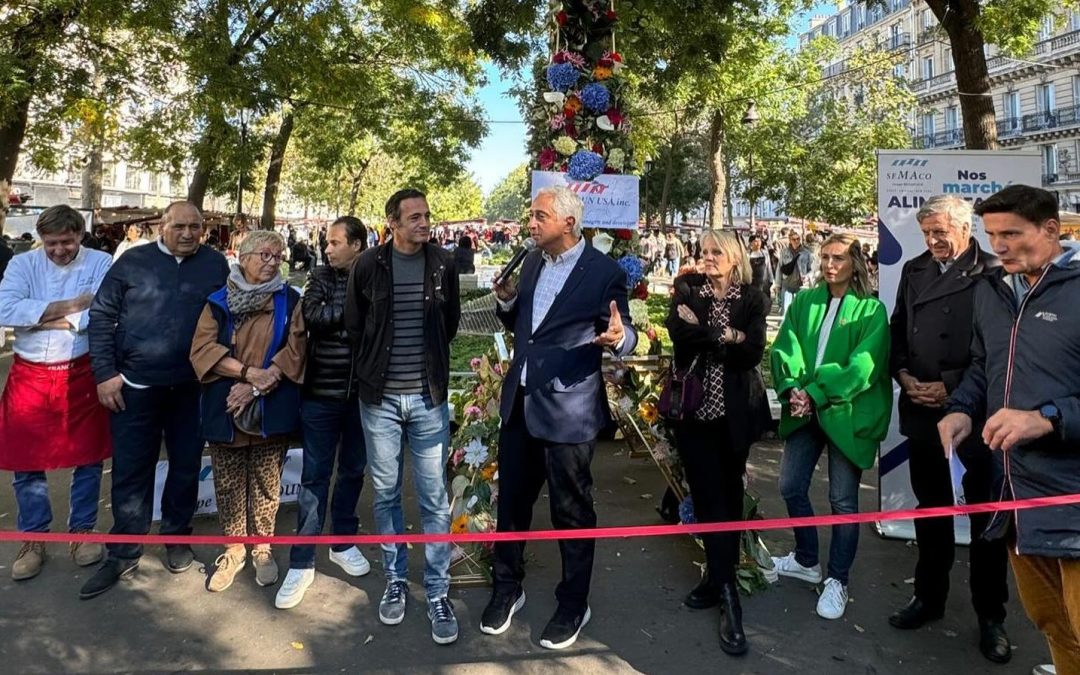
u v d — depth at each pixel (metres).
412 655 2.86
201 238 3.62
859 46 26.08
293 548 3.30
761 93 17.86
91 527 3.70
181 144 14.22
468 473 3.82
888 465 4.18
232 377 3.30
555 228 2.90
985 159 4.22
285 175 38.62
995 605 2.90
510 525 3.10
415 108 15.63
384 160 39.91
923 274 3.14
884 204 4.31
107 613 3.15
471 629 3.07
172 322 3.39
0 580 3.43
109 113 12.58
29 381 3.45
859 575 3.66
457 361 8.48
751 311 3.08
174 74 11.85
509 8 7.51
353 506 3.68
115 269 3.37
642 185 35.19
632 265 4.31
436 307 3.03
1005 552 2.89
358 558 3.59
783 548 3.94
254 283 3.38
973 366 2.51
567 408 2.87
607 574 3.62
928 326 3.04
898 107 23.95
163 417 3.55
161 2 9.49
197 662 2.79
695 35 7.77
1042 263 2.17
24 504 3.53
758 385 3.18
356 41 13.24
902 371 3.13
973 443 2.86
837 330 3.26
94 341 3.30
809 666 2.82
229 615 3.16
